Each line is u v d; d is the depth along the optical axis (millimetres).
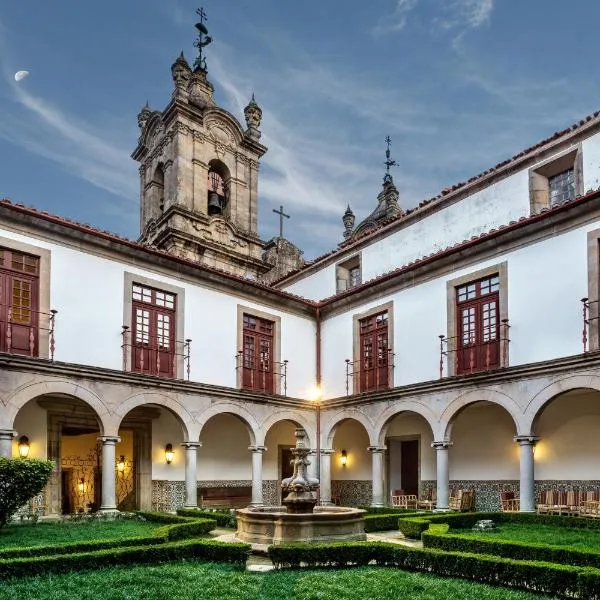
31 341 12539
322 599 6301
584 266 12352
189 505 14812
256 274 24250
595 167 14078
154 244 22781
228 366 16484
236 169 24422
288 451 19703
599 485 13422
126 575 7180
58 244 13359
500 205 16297
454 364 14727
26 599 6051
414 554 8031
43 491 13867
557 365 12344
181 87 22984
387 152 27625
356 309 18047
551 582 6566
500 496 15359
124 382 13883
